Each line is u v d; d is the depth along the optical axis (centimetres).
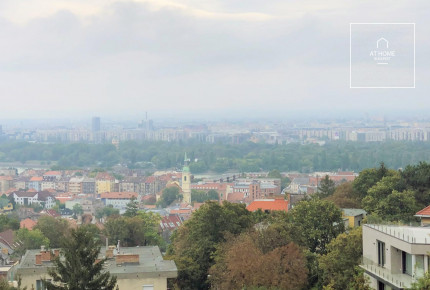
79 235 8950
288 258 10944
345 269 10306
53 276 8862
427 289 7038
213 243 13488
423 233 8331
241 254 11031
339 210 13362
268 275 10644
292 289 10706
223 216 13812
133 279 9638
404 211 14650
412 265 7712
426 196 15675
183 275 12938
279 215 13912
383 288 8388
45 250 10700
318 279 11081
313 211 13062
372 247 8719
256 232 12444
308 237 12900
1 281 9625
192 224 15375
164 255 15200
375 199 15750
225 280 11244
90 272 8812
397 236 8088
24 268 9812
